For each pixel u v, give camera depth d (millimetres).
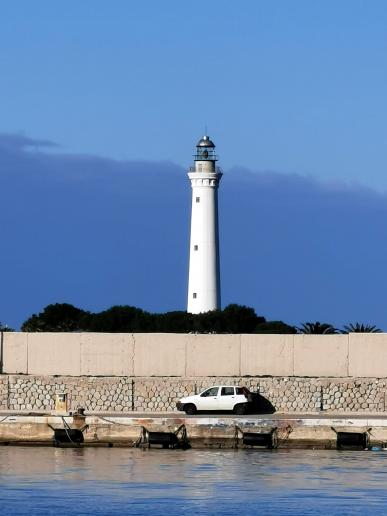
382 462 133250
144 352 162625
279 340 160875
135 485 119812
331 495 115375
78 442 145750
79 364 163250
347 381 156250
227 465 131125
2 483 120625
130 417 147500
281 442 144000
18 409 159750
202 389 158250
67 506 110812
